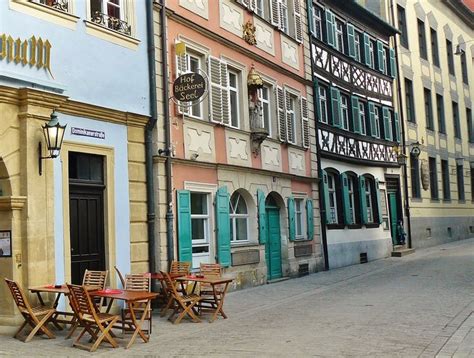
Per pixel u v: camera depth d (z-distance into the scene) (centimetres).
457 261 2142
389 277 1762
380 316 1065
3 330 948
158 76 1330
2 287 979
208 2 1547
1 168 971
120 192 1204
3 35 969
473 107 3881
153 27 1323
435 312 1093
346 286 1593
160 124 1319
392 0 2933
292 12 2020
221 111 1547
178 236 1342
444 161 3366
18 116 988
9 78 970
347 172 2345
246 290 1548
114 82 1205
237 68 1656
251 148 1688
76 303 860
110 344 873
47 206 1013
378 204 2556
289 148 1909
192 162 1411
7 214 981
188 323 1066
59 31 1081
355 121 2442
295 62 2012
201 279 1116
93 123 1152
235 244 1595
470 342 834
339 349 798
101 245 1170
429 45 3325
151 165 1289
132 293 913
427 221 2984
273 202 1833
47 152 1012
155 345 878
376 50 2722
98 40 1173
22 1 1006
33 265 980
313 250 2009
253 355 781
